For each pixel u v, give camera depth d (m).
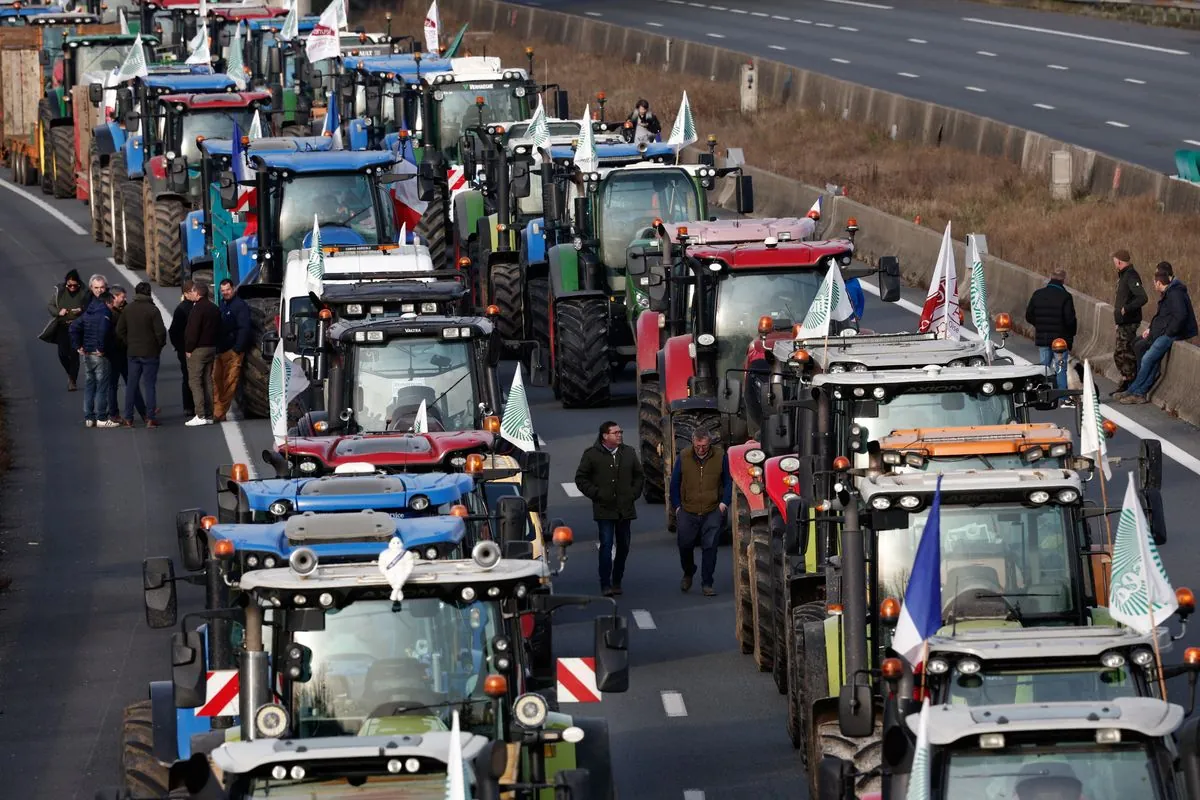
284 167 106.44
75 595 75.31
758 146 179.38
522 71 143.50
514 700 41.47
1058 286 99.75
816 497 54.03
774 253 83.25
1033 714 37.72
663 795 54.41
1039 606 45.97
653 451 86.00
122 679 65.88
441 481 55.09
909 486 46.25
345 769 37.59
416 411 71.62
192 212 126.12
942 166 162.25
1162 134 168.62
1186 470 86.19
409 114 141.50
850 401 57.94
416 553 47.81
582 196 104.19
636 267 88.12
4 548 81.88
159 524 84.94
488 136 124.69
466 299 87.00
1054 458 51.28
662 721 60.53
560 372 101.88
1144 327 105.94
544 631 61.31
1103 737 37.25
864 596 46.38
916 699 41.28
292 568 41.12
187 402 104.75
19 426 103.62
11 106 189.50
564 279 103.12
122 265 147.00
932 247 128.25
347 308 81.75
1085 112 181.12
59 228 162.88
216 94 139.12
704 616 71.25
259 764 37.19
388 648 41.34
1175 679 63.06
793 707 56.59
